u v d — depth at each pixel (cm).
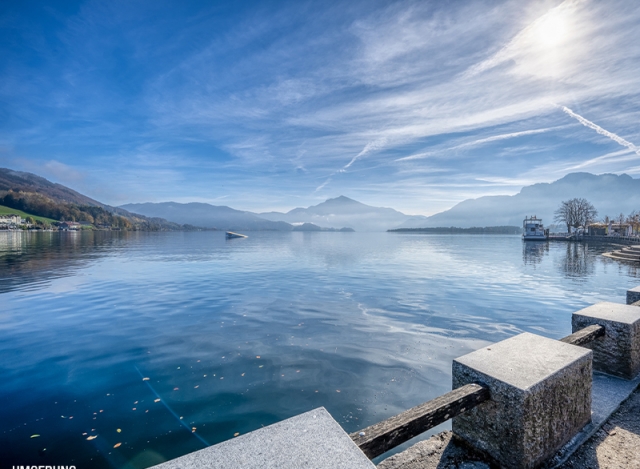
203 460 144
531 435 208
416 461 234
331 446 155
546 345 276
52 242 6750
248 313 1131
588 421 269
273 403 531
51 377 639
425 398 542
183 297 1423
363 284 1742
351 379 612
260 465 141
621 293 1468
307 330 926
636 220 8362
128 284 1784
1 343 845
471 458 233
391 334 880
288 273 2206
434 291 1527
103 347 807
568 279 1905
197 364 692
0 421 490
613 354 359
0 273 2255
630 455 233
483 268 2486
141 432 460
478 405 233
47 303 1323
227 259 3319
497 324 969
